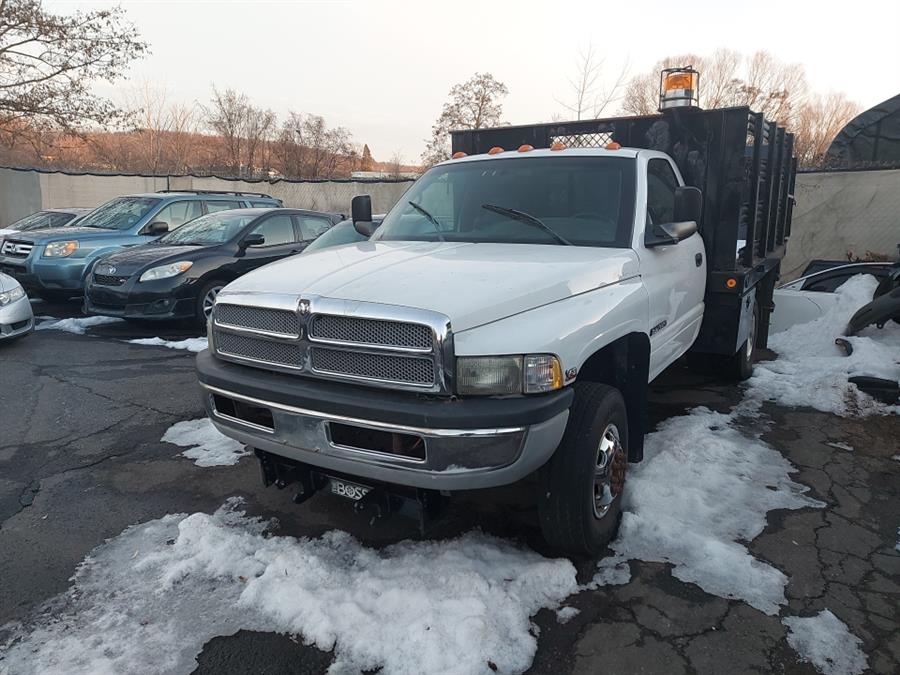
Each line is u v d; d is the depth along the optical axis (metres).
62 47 21.36
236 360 3.28
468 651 2.59
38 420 5.43
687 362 6.31
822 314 7.81
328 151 42.47
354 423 2.78
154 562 3.30
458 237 4.17
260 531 3.61
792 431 5.07
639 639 2.73
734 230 5.09
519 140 5.91
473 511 3.82
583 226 4.00
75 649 2.69
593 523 3.20
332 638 2.71
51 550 3.45
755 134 5.32
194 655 2.65
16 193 19.66
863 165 12.21
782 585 3.09
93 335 8.86
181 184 19.33
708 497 3.93
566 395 2.83
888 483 4.18
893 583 3.12
